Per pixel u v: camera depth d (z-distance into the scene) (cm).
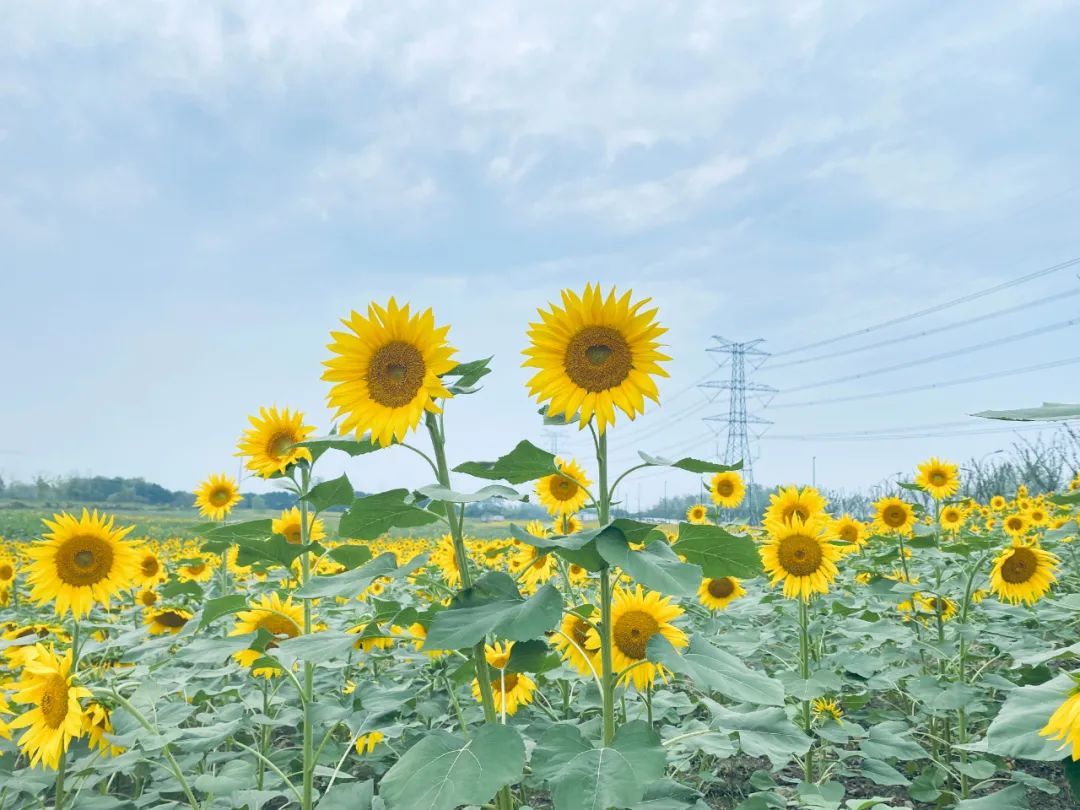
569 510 652
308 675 430
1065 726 254
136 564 542
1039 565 636
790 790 507
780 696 300
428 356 331
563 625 543
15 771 455
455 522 335
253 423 509
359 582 326
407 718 602
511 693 522
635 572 281
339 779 573
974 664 772
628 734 288
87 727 429
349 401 339
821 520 711
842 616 762
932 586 747
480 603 318
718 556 361
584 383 343
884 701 774
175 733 401
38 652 421
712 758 598
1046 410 201
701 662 321
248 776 423
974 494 2178
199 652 400
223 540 467
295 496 508
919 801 560
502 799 320
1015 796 383
